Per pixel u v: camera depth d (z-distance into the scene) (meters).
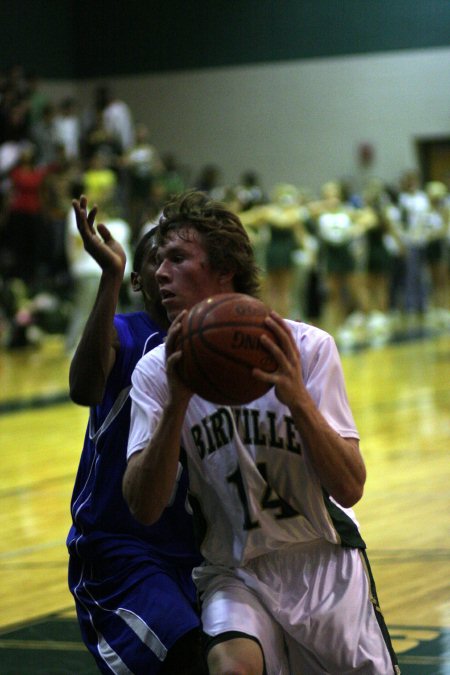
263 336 2.96
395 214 25.42
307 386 3.26
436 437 10.60
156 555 3.77
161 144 31.00
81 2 31.00
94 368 3.70
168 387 3.05
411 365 16.95
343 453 3.12
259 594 3.29
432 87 29.20
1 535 7.62
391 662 3.29
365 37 29.53
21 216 21.30
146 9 30.69
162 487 3.14
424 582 5.97
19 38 29.53
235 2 30.17
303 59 29.95
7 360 19.52
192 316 2.98
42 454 10.58
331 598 3.28
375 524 7.36
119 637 3.62
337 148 29.95
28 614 5.81
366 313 23.23
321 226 23.06
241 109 30.41
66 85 30.86
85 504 3.83
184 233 3.27
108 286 3.71
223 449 3.24
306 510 3.27
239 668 3.05
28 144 22.72
